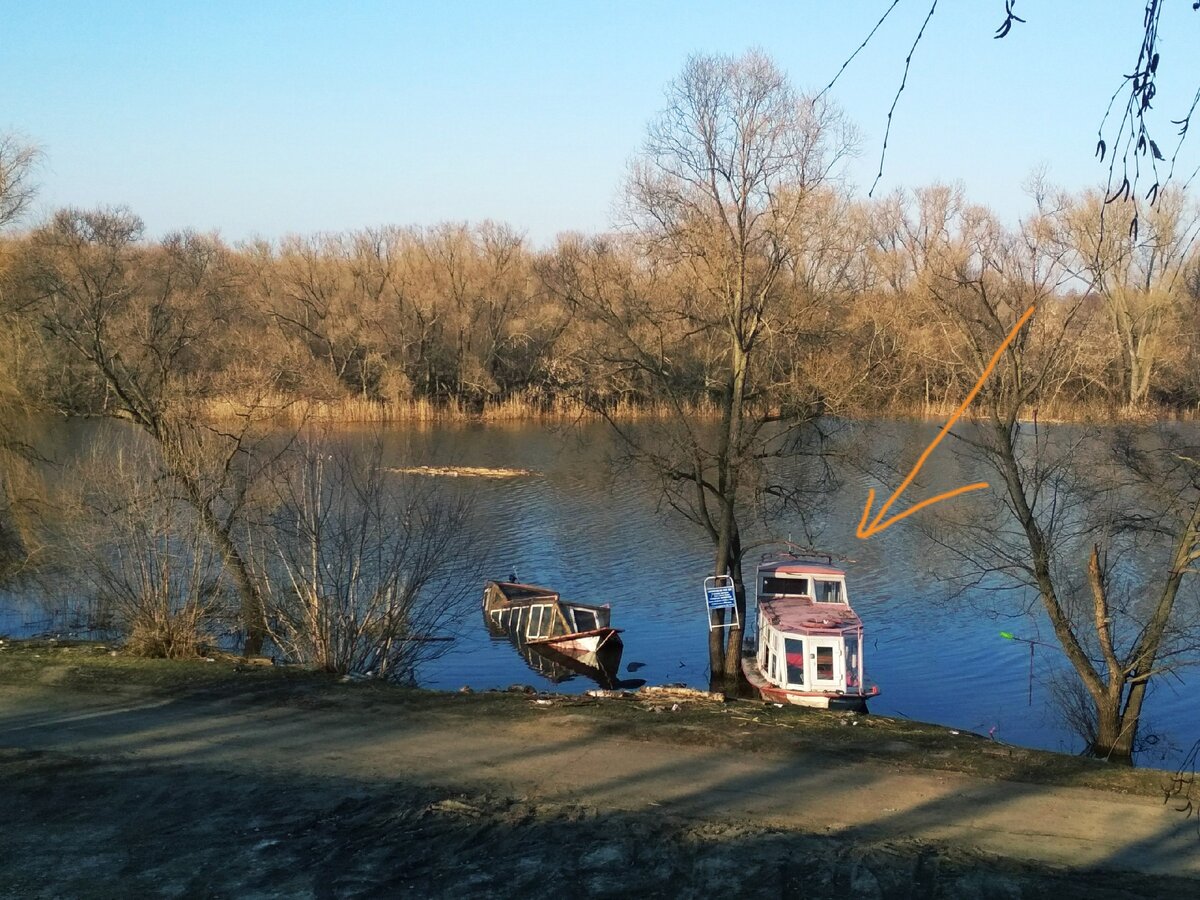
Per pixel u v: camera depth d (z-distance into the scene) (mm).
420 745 12938
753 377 21734
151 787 11336
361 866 9250
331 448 29328
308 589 18922
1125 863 9555
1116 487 18094
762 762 12367
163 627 18828
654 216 21031
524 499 42688
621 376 22703
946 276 19562
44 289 25266
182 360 30328
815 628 21547
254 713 14398
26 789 11242
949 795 11336
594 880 9008
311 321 68875
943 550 31281
